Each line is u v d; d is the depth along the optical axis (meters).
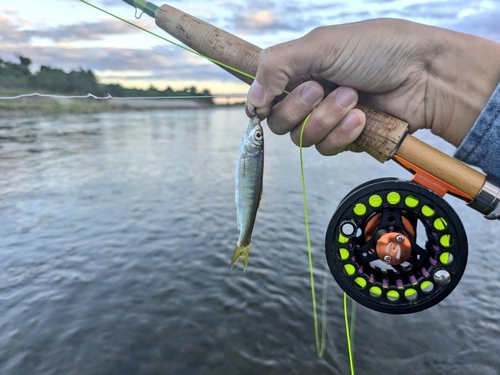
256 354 0.55
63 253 0.81
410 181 0.22
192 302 0.66
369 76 0.24
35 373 0.50
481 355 0.56
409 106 0.25
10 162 1.55
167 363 0.53
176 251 0.83
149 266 0.77
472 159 0.22
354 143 0.25
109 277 0.72
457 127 0.24
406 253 0.22
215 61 0.28
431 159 0.22
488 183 0.21
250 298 0.67
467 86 0.23
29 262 0.77
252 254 0.83
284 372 0.53
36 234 0.89
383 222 0.23
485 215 0.22
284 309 0.65
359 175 1.51
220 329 0.60
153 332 0.58
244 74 0.28
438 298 0.22
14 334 0.57
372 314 0.65
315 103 0.24
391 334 0.60
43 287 0.68
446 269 0.22
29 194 1.17
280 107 0.25
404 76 0.24
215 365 0.53
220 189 1.27
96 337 0.57
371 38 0.23
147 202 1.13
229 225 0.98
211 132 2.96
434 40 0.23
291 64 0.24
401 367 0.54
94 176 1.40
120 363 0.52
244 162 0.27
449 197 1.17
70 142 2.10
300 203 1.15
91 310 0.63
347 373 0.53
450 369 0.54
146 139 2.37
